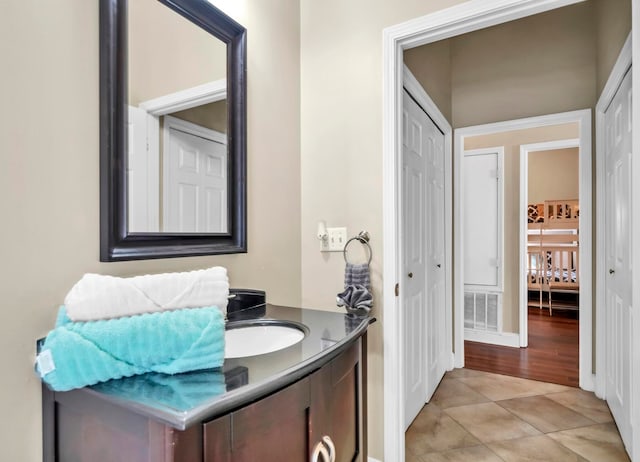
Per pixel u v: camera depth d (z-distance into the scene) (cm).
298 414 80
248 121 146
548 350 346
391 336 157
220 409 62
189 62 120
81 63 90
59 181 86
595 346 252
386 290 158
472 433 203
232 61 137
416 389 221
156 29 109
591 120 253
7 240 77
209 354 76
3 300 76
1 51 76
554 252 484
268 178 157
